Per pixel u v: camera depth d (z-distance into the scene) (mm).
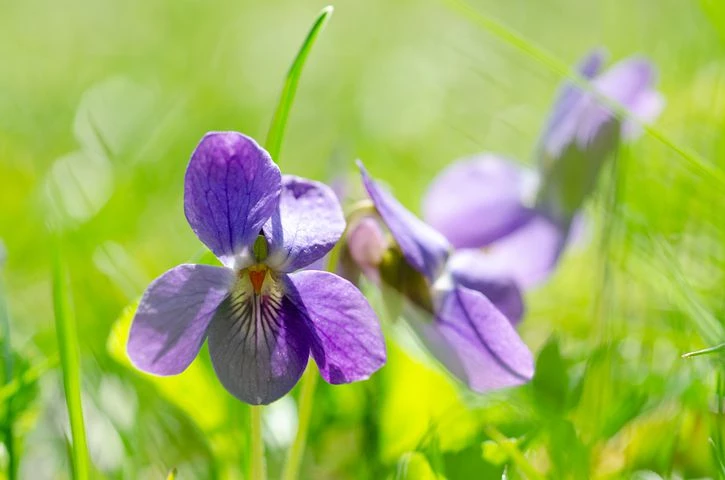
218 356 207
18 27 588
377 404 242
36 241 313
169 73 521
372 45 599
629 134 266
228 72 533
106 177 352
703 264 260
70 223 277
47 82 517
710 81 312
